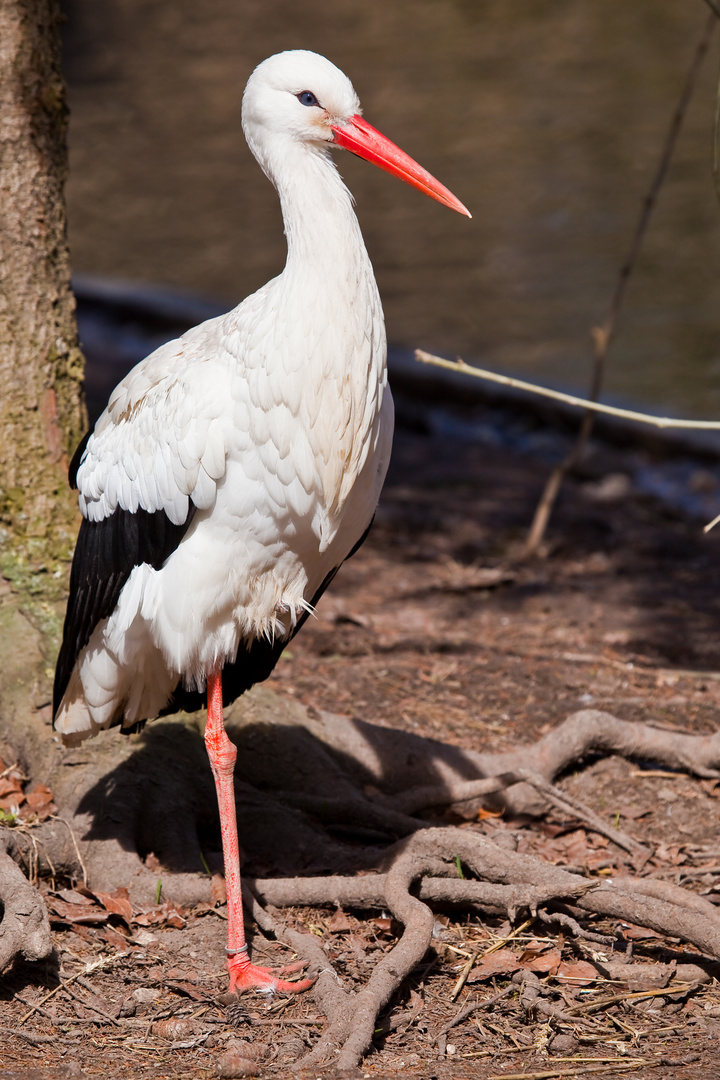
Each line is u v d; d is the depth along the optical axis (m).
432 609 12.21
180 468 6.50
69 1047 5.94
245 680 7.73
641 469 17.11
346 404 6.48
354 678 10.30
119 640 6.98
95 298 23.95
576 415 18.42
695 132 34.62
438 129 37.00
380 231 28.48
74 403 8.96
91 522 7.09
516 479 16.61
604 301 23.39
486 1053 5.96
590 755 9.13
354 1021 5.94
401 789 8.65
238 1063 5.61
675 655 11.16
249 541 6.64
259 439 6.40
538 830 8.56
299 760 8.44
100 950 6.82
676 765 9.04
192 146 38.28
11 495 8.63
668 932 6.73
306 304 6.37
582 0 54.81
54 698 7.52
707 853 8.05
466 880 7.14
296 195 6.55
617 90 39.94
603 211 28.81
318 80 6.55
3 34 8.38
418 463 17.30
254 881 7.28
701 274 24.61
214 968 6.72
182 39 54.25
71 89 46.22
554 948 6.87
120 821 7.64
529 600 12.45
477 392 19.33
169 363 6.81
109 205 32.12
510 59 45.81
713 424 7.47
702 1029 6.19
